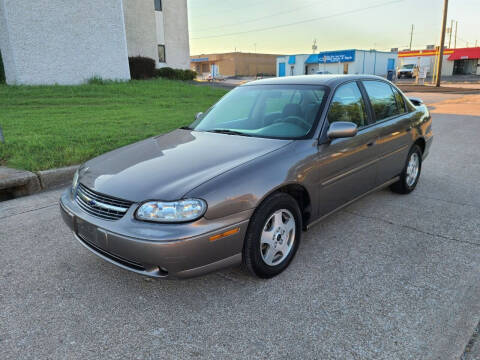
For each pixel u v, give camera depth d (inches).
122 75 719.7
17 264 124.0
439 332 88.9
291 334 89.3
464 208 168.4
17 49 577.0
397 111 173.6
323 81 144.4
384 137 154.4
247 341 87.4
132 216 95.3
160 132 308.5
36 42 595.8
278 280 112.6
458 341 85.7
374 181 155.6
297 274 115.6
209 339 88.3
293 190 119.5
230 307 100.0
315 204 124.3
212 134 137.7
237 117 147.5
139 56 880.3
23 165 209.8
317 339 87.4
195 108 492.1
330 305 100.0
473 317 94.0
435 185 202.7
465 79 1726.1
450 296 103.0
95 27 664.4
